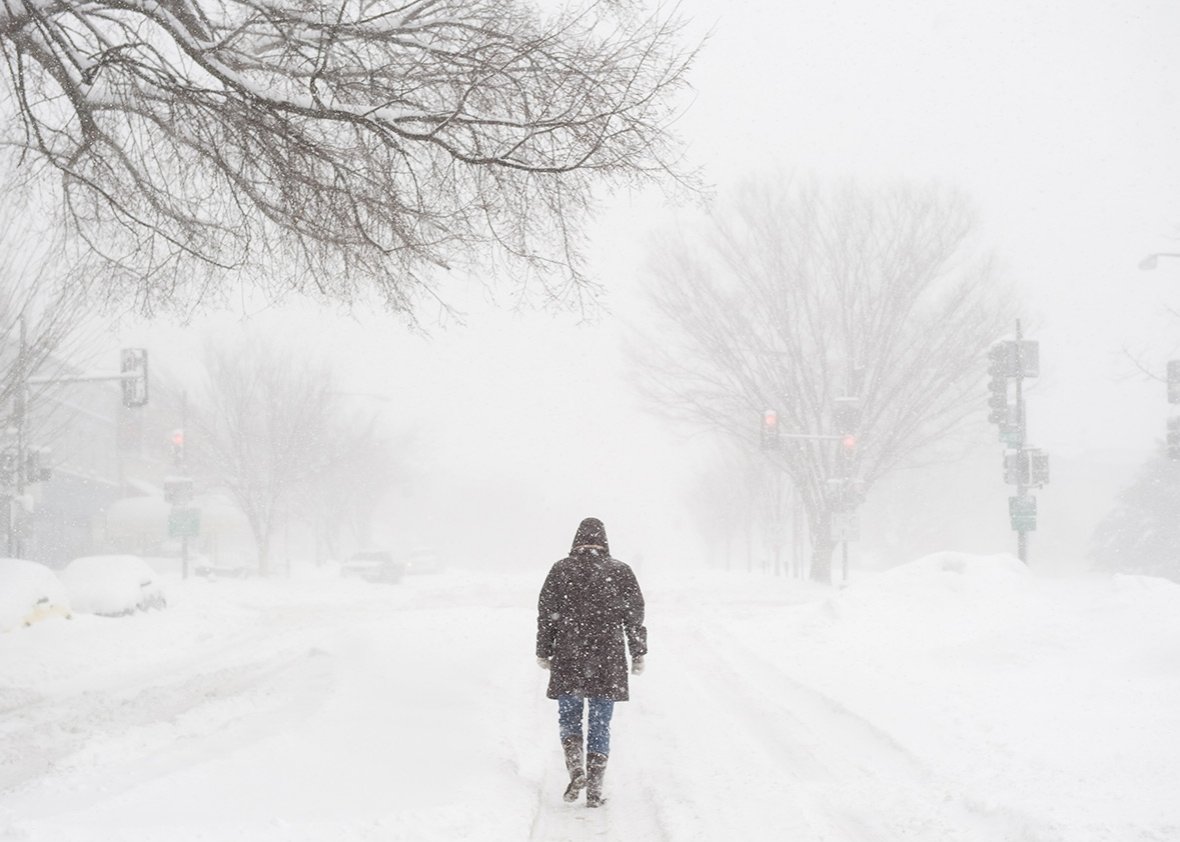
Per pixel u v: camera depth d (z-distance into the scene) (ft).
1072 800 20.26
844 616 54.19
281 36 28.50
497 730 28.78
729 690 38.83
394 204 30.76
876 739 28.45
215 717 30.42
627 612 24.25
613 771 26.53
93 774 22.71
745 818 21.16
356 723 28.81
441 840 18.28
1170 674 32.48
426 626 62.49
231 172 30.86
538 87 29.99
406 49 30.78
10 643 54.80
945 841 19.12
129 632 62.90
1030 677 34.68
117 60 28.48
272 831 17.46
